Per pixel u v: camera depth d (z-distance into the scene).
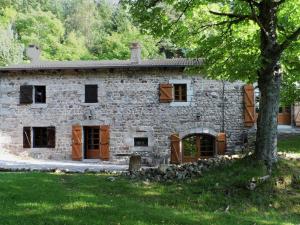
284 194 9.55
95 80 21.16
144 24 11.10
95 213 7.38
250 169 10.23
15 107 21.61
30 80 21.56
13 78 21.66
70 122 21.25
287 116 22.86
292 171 10.37
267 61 9.85
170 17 11.16
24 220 6.79
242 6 11.16
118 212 7.50
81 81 21.25
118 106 21.00
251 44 11.23
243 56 10.76
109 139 20.98
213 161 11.58
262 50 10.36
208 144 21.00
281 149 16.61
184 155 20.92
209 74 11.77
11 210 7.36
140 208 7.96
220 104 20.59
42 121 21.42
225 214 8.20
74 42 43.88
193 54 12.02
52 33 42.75
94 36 48.84
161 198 9.28
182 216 7.64
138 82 20.94
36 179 10.59
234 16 10.98
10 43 33.66
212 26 11.78
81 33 50.31
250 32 11.73
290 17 10.84
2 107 21.69
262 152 10.51
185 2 10.52
